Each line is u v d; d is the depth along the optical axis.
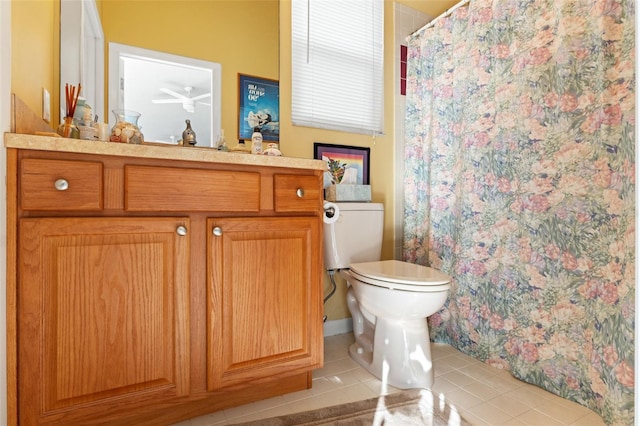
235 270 1.24
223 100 1.79
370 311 1.62
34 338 0.94
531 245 1.58
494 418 1.28
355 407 1.33
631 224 1.18
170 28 1.68
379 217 2.09
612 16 1.32
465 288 1.89
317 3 2.15
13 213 0.92
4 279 0.91
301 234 1.39
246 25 1.87
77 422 1.01
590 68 1.39
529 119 1.60
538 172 1.56
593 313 1.35
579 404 1.39
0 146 0.88
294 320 1.36
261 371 1.29
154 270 1.11
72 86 1.30
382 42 2.36
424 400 1.40
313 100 2.12
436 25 2.15
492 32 1.78
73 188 0.99
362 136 2.30
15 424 0.92
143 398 1.09
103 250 1.03
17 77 0.98
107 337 1.04
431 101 2.20
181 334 1.15
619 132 1.28
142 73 1.61
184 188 1.14
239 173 1.25
